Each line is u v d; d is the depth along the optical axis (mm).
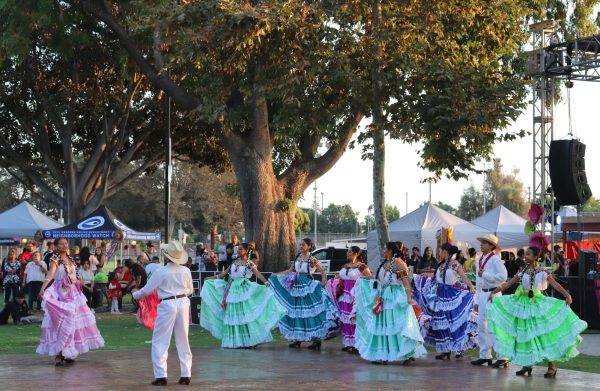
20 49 24469
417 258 23812
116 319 20828
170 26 19719
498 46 21641
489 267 12242
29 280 21828
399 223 30969
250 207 22844
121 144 35188
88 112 35281
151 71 23750
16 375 10867
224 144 23141
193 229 78312
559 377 11000
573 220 34094
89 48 30812
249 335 14133
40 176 41219
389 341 12289
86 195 36156
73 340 11914
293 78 19469
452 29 20906
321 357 13086
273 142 23953
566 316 10945
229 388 9844
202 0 19688
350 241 53562
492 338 12219
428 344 13266
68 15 25031
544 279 11078
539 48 19922
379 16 20109
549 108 20094
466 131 19797
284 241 22906
